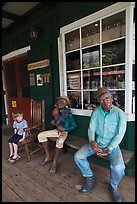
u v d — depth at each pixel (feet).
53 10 10.98
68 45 10.43
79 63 10.00
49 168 8.85
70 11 9.69
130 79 7.65
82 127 9.86
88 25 9.12
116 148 6.70
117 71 8.31
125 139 7.91
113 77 8.52
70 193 6.81
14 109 16.97
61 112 9.26
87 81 9.76
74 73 10.36
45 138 9.09
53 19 11.16
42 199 6.53
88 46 9.32
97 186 7.14
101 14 8.31
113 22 8.11
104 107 6.56
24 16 13.33
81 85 10.02
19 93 16.01
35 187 7.29
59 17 10.72
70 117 9.24
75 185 7.30
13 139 9.66
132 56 7.58
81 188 6.98
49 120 12.38
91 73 9.51
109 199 6.37
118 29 7.98
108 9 8.01
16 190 7.14
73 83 10.52
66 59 10.63
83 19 9.09
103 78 8.96
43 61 12.14
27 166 9.16
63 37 10.39
